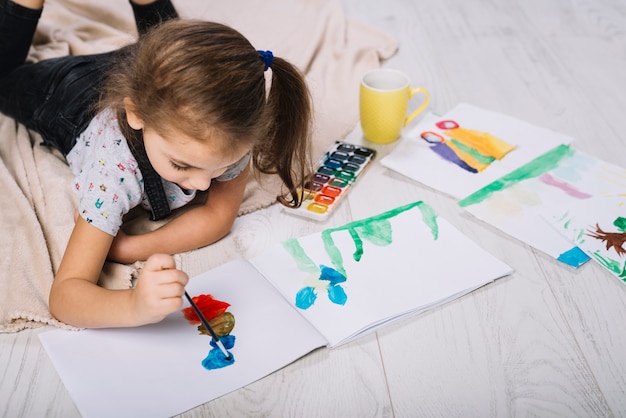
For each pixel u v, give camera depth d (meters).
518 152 1.38
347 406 0.88
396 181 1.32
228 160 0.89
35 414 0.87
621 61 1.75
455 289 1.05
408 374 0.93
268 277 1.07
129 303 0.92
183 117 0.84
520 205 1.23
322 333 0.97
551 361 0.95
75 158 1.20
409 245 1.13
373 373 0.93
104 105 1.03
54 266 1.09
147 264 0.89
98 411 0.86
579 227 1.17
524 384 0.91
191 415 0.86
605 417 0.87
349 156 1.37
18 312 0.99
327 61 1.69
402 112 1.40
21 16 1.38
